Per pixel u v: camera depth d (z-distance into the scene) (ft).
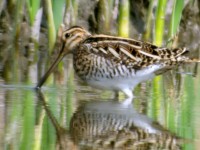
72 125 35.17
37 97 41.52
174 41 60.23
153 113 38.32
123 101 41.45
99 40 42.60
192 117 37.55
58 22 55.83
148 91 44.83
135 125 35.50
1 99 40.55
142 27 64.95
